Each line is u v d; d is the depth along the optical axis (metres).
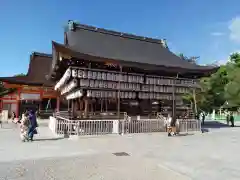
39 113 40.00
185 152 11.77
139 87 22.36
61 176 7.41
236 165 9.17
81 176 7.46
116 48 28.12
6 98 40.00
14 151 11.43
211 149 12.67
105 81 20.58
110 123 18.44
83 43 25.91
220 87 44.28
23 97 39.94
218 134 20.16
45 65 47.78
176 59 31.03
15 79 40.31
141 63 22.16
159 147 13.18
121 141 15.27
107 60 20.48
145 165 9.02
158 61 27.06
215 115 50.75
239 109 52.28
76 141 15.02
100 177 7.40
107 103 25.47
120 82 21.41
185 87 24.95
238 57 48.62
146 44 32.97
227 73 45.47
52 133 19.06
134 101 26.12
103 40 28.77
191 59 35.62
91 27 29.66
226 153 11.57
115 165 8.95
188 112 25.33
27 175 7.45
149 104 26.67
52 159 9.82
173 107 23.25
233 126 30.53
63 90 26.62
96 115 20.02
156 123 20.34
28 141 14.63
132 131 19.20
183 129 21.16
